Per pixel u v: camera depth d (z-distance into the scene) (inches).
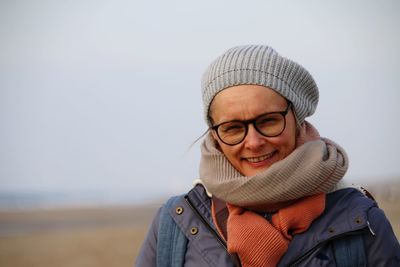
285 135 92.8
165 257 96.7
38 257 699.4
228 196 92.4
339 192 95.2
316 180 90.5
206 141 100.0
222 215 95.5
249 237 88.7
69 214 1833.2
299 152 91.2
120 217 1630.2
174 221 98.3
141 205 2509.8
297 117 95.7
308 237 90.6
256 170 93.6
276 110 92.1
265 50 94.3
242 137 92.2
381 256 90.0
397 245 91.6
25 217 1668.3
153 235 101.0
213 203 96.5
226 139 94.0
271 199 90.4
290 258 89.6
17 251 772.6
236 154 93.9
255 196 90.5
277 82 92.3
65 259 668.7
